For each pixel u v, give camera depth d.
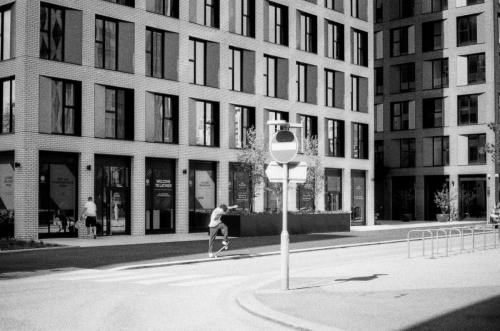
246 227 32.19
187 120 35.75
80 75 30.77
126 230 33.03
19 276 15.29
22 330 8.55
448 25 59.19
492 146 50.38
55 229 29.91
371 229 41.38
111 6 32.22
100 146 31.48
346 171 46.75
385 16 63.19
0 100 29.88
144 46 33.75
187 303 11.12
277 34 42.12
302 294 11.62
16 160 28.67
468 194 56.91
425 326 8.39
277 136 12.55
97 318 9.52
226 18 38.09
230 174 38.28
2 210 29.61
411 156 61.41
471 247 25.77
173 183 35.41
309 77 44.28
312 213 36.88
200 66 37.25
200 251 22.53
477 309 9.69
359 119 48.19
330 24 46.50
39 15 29.08
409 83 61.75
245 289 13.07
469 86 57.75
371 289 12.23
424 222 55.47
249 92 39.56
